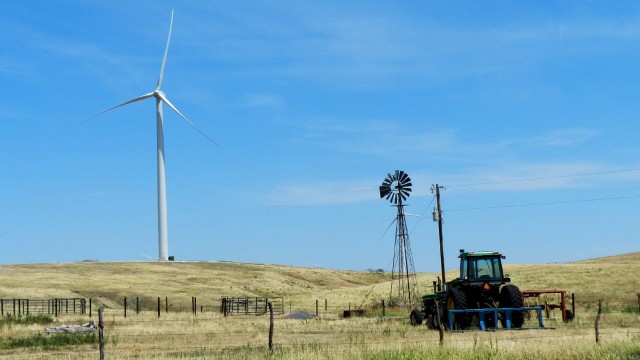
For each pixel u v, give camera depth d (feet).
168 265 440.45
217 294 337.72
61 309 223.51
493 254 118.21
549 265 305.12
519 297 112.68
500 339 87.81
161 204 396.78
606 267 280.92
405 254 232.73
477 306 117.70
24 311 224.74
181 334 111.96
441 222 206.90
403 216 233.14
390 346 78.43
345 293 300.81
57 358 83.46
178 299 302.04
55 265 411.34
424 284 302.86
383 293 286.05
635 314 143.13
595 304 198.70
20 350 95.55
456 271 354.74
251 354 76.48
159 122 361.30
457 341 84.58
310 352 72.74
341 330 116.47
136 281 359.66
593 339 82.94
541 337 89.66
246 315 200.95
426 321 125.08
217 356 77.05
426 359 66.95
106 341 102.37
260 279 426.92
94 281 345.72
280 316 185.98
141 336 109.29
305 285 459.32
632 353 67.82
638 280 243.40
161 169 375.04
